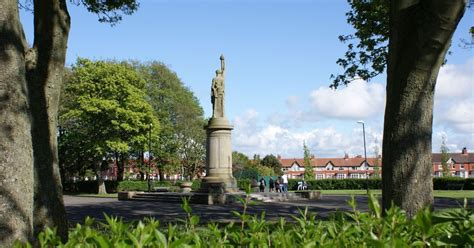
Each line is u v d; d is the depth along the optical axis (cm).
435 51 582
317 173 13138
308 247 234
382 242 198
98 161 5497
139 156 5972
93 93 5097
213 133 3114
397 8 602
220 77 3198
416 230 239
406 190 591
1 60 537
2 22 544
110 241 214
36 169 779
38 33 820
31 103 788
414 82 597
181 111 6197
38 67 807
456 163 11912
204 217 1745
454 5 546
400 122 602
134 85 5416
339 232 258
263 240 256
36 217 764
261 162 10006
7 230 502
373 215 252
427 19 568
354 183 6262
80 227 271
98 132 5144
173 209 2375
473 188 5491
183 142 6294
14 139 526
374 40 1596
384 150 621
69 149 5556
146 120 5366
